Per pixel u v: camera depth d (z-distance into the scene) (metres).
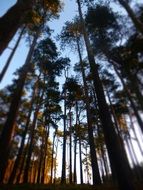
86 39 14.11
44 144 26.88
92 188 12.05
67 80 23.70
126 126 16.81
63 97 25.42
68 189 11.66
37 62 21.23
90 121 17.78
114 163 7.91
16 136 19.64
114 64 14.70
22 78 13.22
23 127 20.47
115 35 15.25
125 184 7.19
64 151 22.78
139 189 9.41
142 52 12.88
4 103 17.53
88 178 30.58
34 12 14.85
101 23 15.71
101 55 15.84
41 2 16.23
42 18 16.56
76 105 26.52
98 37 15.83
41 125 25.94
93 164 15.44
